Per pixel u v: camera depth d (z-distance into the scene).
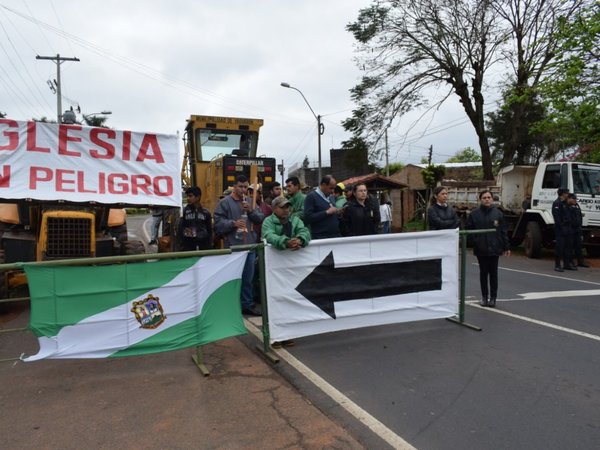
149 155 7.05
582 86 13.94
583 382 4.37
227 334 4.87
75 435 3.44
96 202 6.67
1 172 6.29
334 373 4.61
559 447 3.27
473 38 21.03
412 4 21.39
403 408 3.86
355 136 24.91
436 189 7.23
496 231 7.14
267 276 5.10
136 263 4.43
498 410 3.82
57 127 6.61
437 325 6.31
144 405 3.90
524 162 34.19
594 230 13.09
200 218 7.03
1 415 3.75
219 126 11.84
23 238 7.29
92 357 4.30
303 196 7.46
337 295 5.51
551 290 8.72
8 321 6.45
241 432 3.47
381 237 5.72
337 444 3.31
